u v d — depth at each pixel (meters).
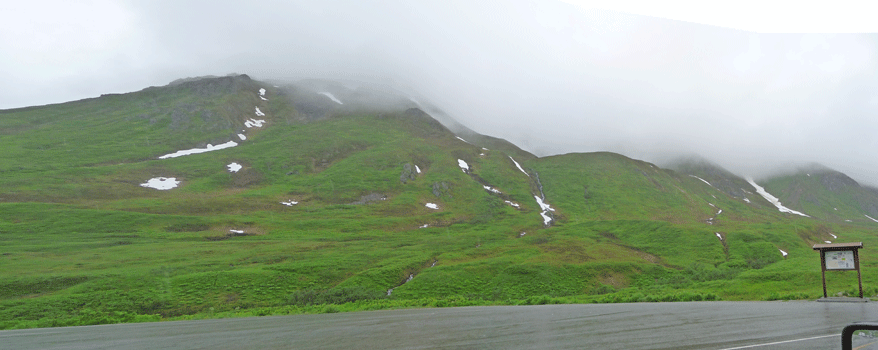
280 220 174.75
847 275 56.44
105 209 165.50
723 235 152.25
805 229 180.50
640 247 140.12
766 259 120.19
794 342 13.17
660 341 14.15
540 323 21.30
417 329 20.69
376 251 120.06
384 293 81.38
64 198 179.25
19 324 49.34
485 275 93.19
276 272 90.88
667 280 90.81
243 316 46.38
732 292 48.72
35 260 102.69
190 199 193.88
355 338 18.28
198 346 18.45
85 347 20.55
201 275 86.62
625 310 27.80
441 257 113.56
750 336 14.59
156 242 130.75
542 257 109.81
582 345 13.91
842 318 19.09
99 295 75.00
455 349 14.02
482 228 177.62
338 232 162.12
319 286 86.81
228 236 148.12
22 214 147.00
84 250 116.62
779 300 34.31
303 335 20.58
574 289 86.56
